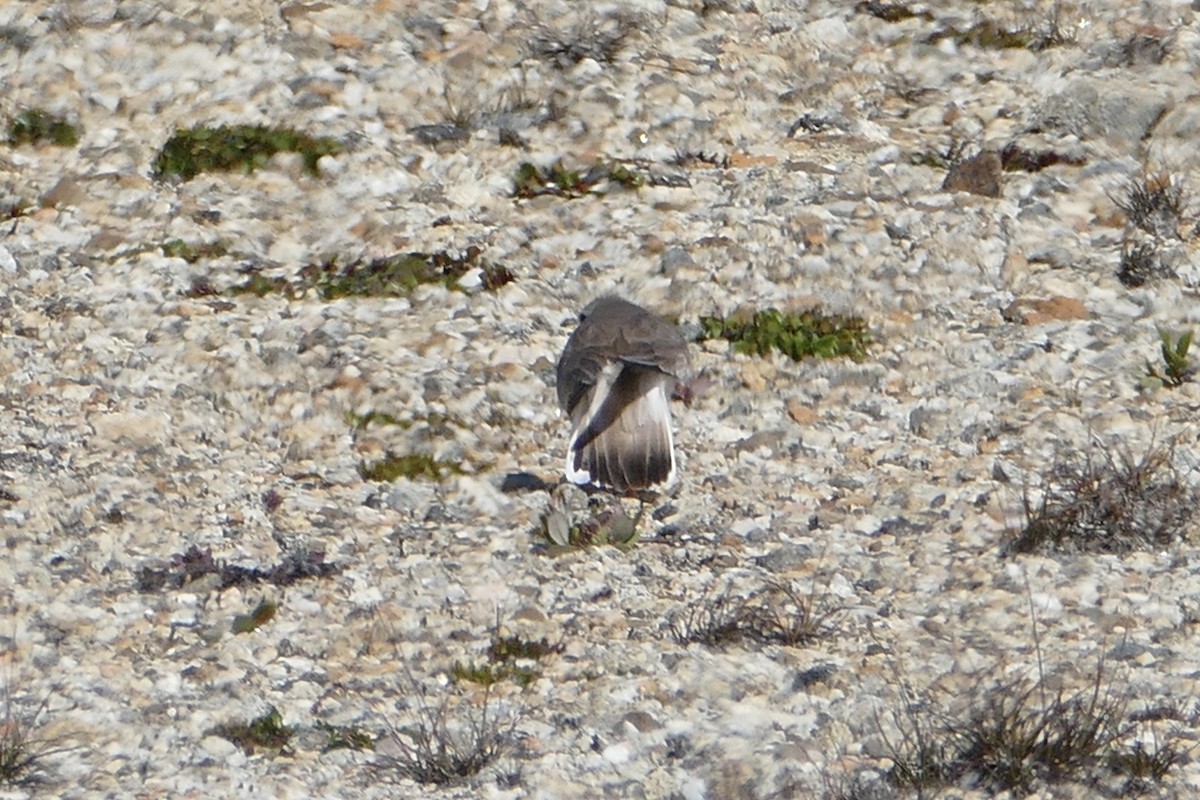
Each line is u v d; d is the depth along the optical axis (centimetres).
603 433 1309
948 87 1986
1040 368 1562
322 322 1608
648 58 1961
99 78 1897
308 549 1330
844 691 1152
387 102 1870
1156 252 1708
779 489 1417
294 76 1888
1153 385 1536
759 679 1166
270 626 1235
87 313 1625
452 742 1090
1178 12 2064
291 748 1107
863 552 1329
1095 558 1305
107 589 1276
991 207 1770
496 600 1266
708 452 1468
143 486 1405
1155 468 1389
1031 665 1170
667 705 1145
